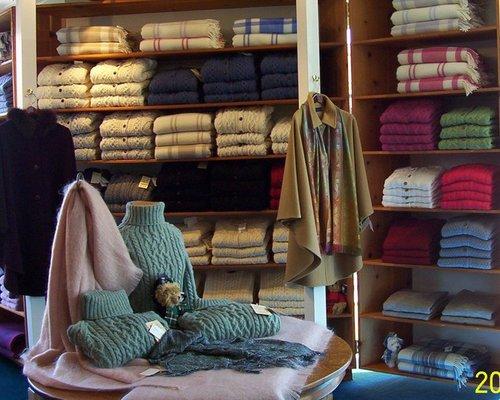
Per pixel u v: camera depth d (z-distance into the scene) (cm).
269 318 234
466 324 420
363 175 371
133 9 485
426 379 432
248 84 438
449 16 410
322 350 224
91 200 226
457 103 455
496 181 414
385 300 466
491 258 412
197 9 488
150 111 463
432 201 422
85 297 213
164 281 236
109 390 191
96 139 466
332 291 457
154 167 495
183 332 218
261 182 441
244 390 183
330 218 363
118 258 227
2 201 391
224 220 461
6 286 404
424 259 429
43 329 230
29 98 414
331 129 365
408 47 470
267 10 482
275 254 442
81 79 460
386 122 435
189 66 486
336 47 452
